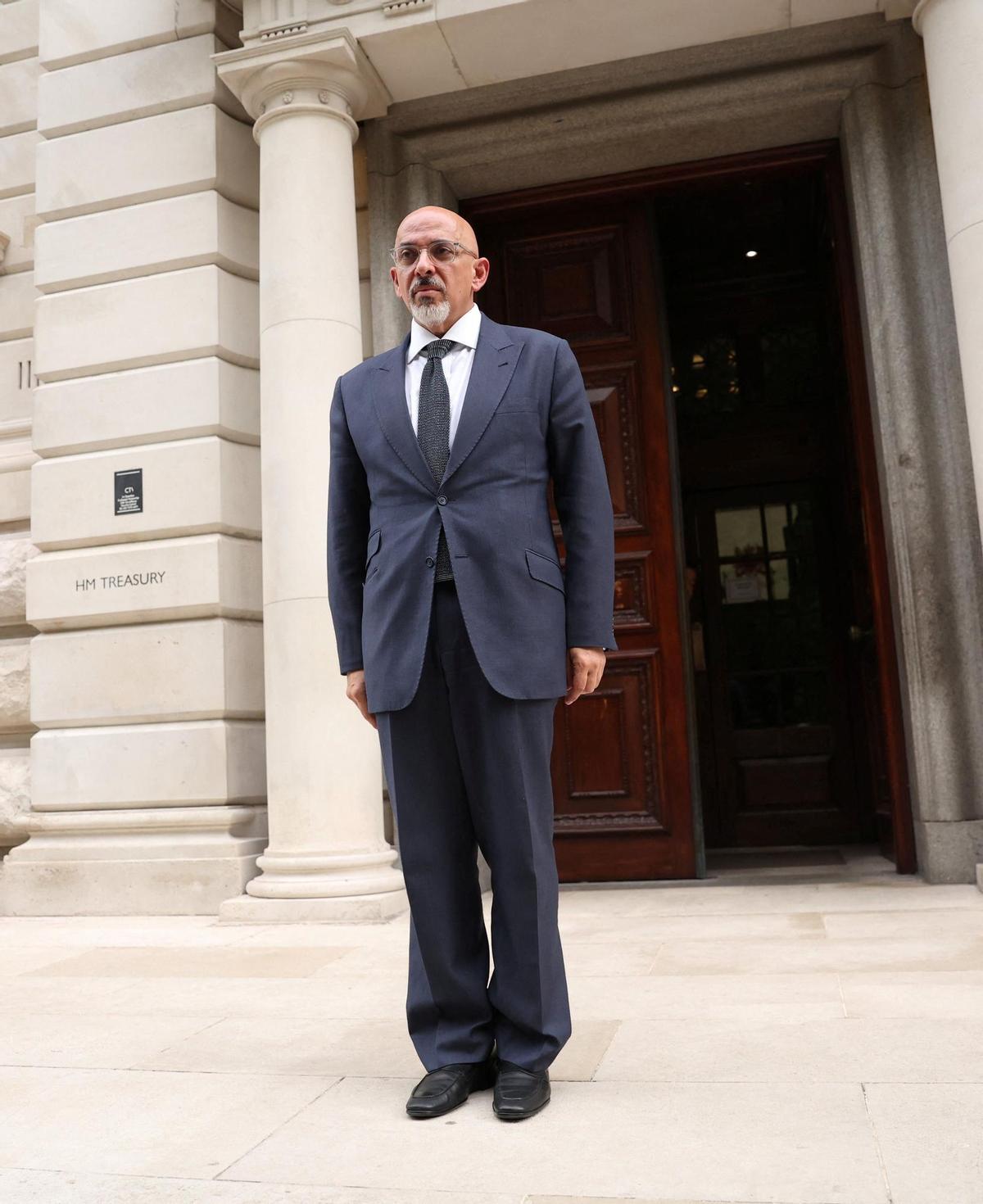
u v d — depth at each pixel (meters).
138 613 5.36
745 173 5.88
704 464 8.19
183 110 5.64
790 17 4.98
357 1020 2.84
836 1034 2.44
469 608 2.12
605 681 5.73
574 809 5.69
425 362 2.31
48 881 5.19
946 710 4.93
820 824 7.62
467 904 2.22
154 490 5.41
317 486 4.85
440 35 4.97
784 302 8.17
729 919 4.20
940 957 3.25
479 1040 2.18
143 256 5.59
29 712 5.64
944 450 5.07
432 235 2.29
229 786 5.16
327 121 5.12
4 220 6.59
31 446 6.07
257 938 4.22
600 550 2.22
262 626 5.50
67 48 5.85
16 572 5.84
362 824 4.77
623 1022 2.64
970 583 4.98
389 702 2.17
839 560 7.92
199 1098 2.21
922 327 5.15
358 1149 1.86
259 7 5.12
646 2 4.81
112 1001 3.20
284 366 4.93
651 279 5.94
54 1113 2.14
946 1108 1.91
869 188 5.24
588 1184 1.65
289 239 5.00
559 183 6.00
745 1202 1.55
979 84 4.38
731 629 8.01
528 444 2.21
